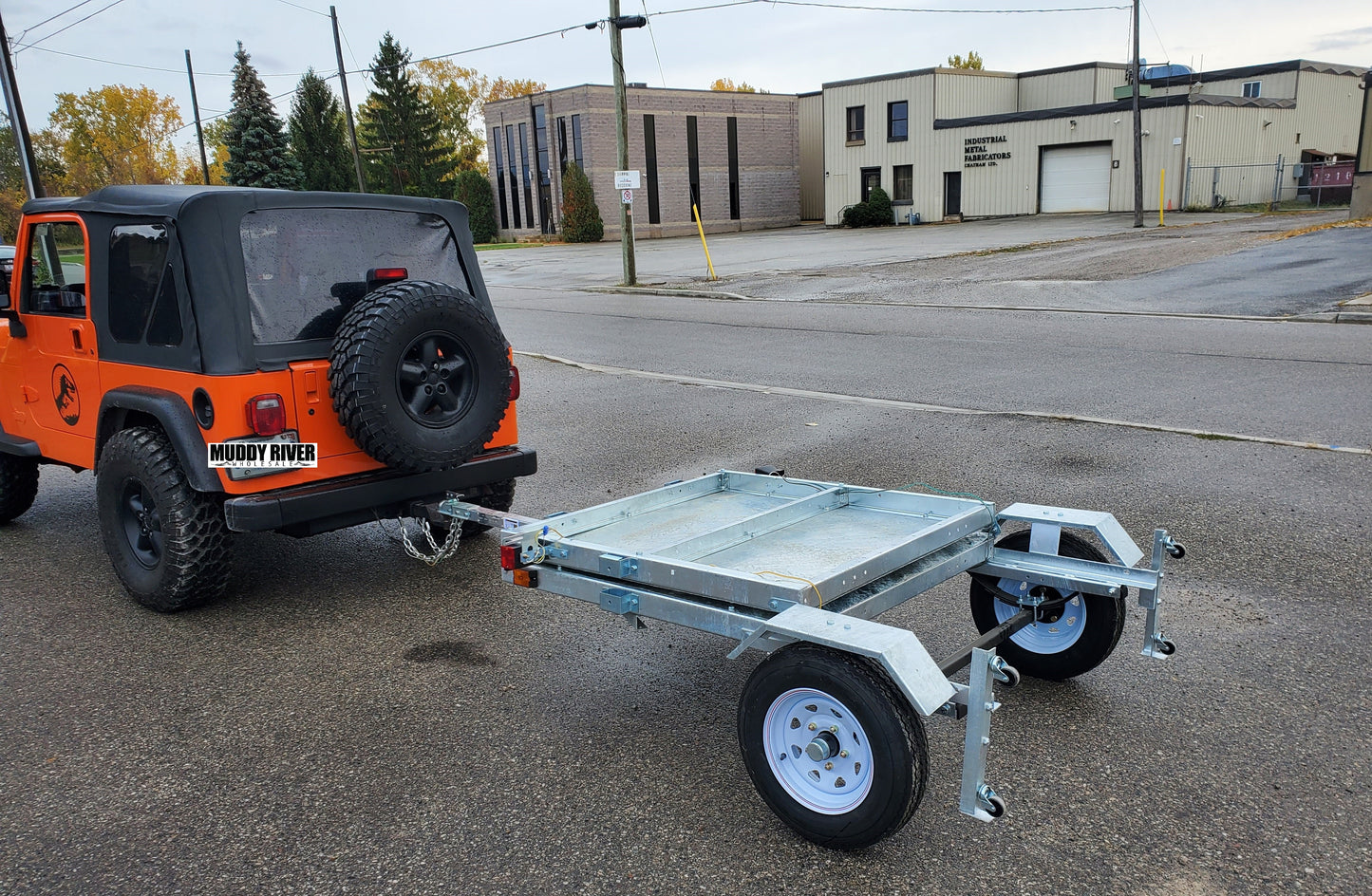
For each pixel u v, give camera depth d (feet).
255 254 15.14
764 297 64.80
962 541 12.45
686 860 9.61
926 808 10.36
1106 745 11.43
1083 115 128.16
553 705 13.03
